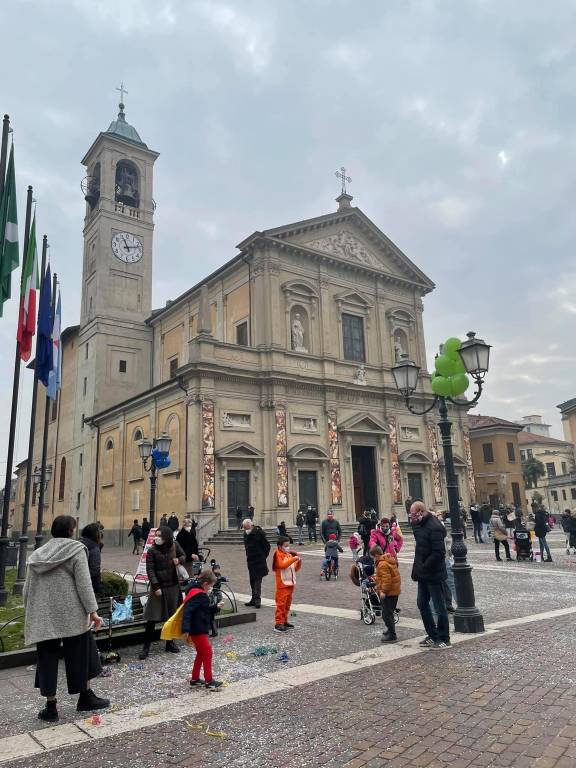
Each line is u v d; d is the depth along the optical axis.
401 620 11.09
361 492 38.16
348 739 5.57
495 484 49.59
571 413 52.91
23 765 5.23
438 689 6.84
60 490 49.09
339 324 38.66
